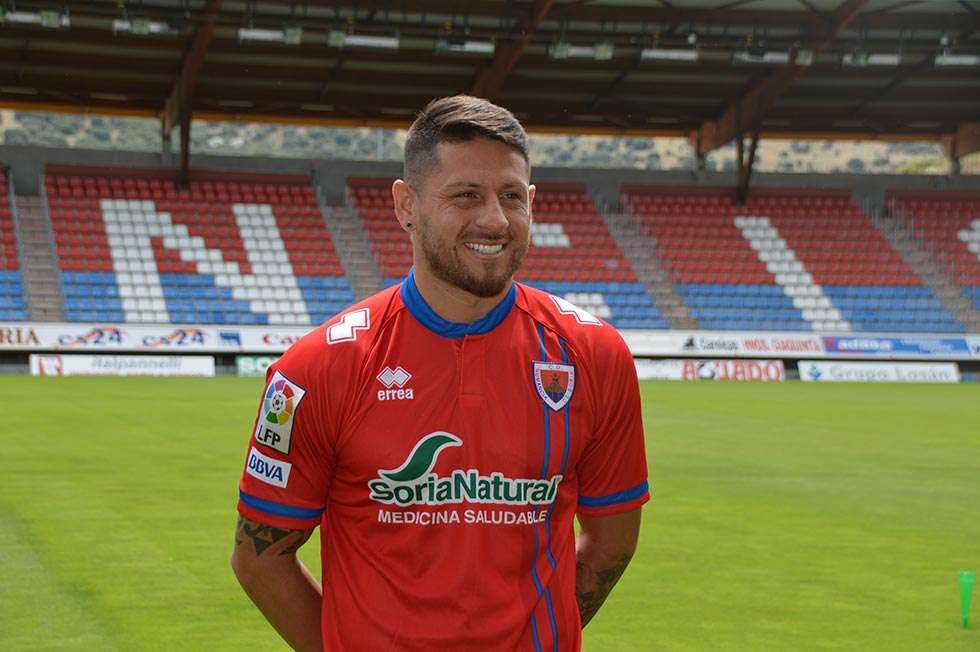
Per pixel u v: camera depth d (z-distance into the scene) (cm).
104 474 1104
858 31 2902
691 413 1922
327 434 235
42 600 638
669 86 3269
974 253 3597
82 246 3094
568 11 2761
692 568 741
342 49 2880
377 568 234
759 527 891
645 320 3288
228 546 784
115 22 2481
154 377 2645
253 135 10350
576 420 240
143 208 3241
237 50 2856
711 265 3491
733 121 3403
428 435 231
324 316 3106
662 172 3706
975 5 2759
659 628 600
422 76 3094
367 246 3338
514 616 232
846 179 3759
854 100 3422
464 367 234
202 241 3203
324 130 10138
